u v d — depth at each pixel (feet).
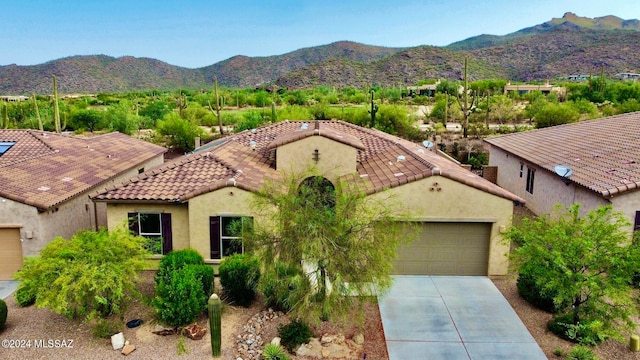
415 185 59.72
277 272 42.57
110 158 96.17
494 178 112.27
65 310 44.78
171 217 62.85
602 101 238.48
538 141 101.91
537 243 45.75
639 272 45.98
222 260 58.08
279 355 42.24
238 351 44.42
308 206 42.93
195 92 441.68
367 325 49.01
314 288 42.68
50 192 67.46
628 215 61.87
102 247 46.52
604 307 42.63
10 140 99.81
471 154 134.72
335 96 331.57
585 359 41.01
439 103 220.84
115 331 47.70
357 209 43.91
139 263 48.70
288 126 102.47
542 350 44.52
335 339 45.60
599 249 43.73
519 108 234.17
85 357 43.73
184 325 47.88
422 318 50.39
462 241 61.46
